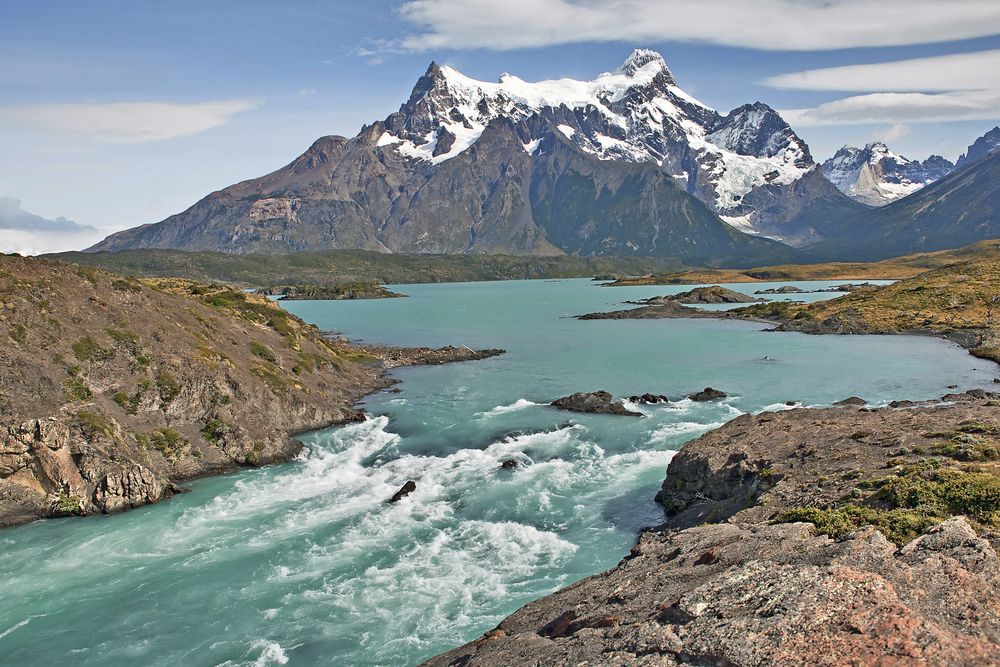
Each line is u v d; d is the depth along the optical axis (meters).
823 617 17.30
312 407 75.94
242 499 53.09
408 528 46.50
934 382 92.06
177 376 65.00
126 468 51.91
